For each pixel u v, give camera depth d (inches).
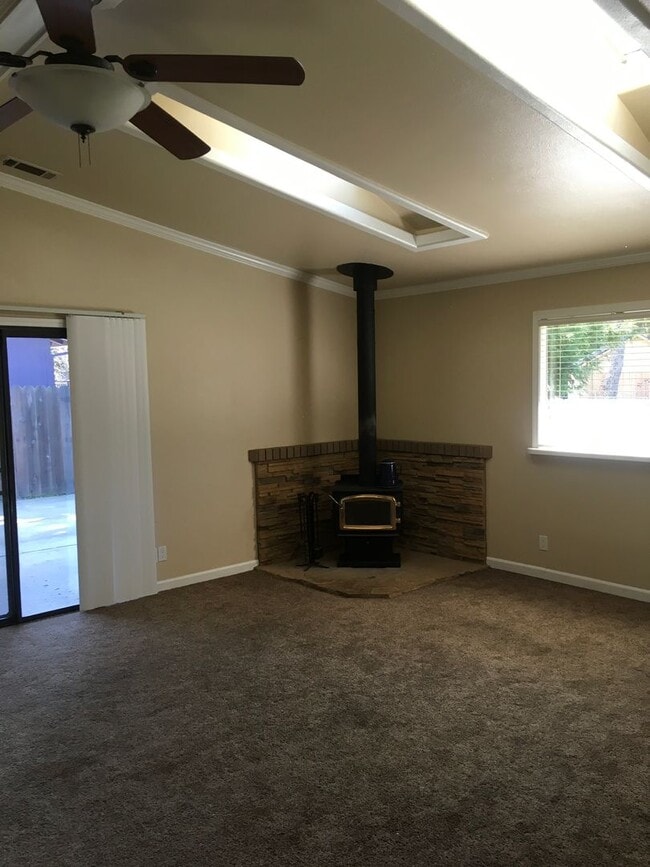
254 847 82.1
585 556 185.3
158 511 185.8
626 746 103.3
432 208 141.1
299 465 220.4
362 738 107.3
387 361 236.7
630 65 101.3
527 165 120.0
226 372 200.1
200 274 192.4
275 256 200.4
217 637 152.2
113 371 173.3
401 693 122.8
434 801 90.4
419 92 97.0
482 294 205.9
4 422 160.9
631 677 127.6
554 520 191.6
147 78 71.8
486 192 132.5
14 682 130.7
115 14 87.4
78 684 129.4
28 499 166.9
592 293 180.1
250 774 97.8
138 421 178.9
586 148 112.4
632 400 175.3
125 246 176.4
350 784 94.7
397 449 232.7
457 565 207.6
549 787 93.1
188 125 125.9
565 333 187.6
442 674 130.4
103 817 88.9
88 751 105.3
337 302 233.3
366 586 184.9
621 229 152.6
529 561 198.5
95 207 169.0
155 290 182.9
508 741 105.4
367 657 139.4
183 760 102.1
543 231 155.3
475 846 81.4
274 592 185.3
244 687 126.6
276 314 213.2
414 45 85.9
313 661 137.9
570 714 113.7
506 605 170.9
